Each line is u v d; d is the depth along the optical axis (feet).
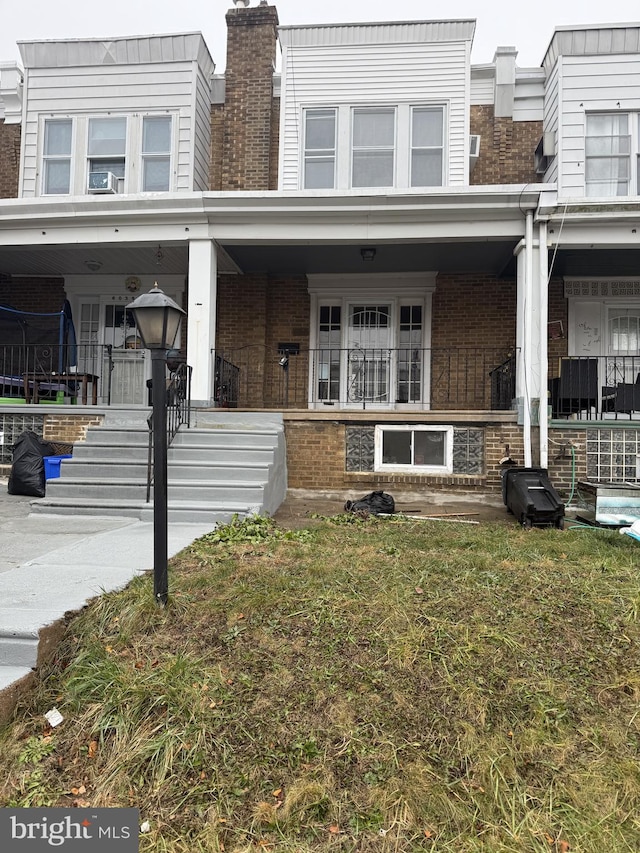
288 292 34.68
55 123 33.35
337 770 7.80
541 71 33.24
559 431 24.86
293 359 34.42
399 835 7.04
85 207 27.58
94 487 21.20
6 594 11.28
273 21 33.86
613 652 10.00
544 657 9.84
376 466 25.72
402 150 31.27
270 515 20.92
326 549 15.16
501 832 7.10
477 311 33.50
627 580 12.66
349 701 8.81
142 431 23.84
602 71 29.27
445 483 24.93
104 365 35.88
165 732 8.20
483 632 10.28
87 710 8.71
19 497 24.36
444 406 33.45
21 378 30.89
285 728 8.36
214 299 28.09
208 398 27.22
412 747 8.14
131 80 32.68
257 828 7.11
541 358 25.40
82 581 12.17
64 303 34.17
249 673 9.32
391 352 34.30
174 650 9.84
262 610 10.90
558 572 13.11
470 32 31.07
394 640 10.03
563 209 25.67
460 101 31.01
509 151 33.50
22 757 8.01
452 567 13.28
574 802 7.46
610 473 24.59
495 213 26.30
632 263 30.63
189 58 32.40
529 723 8.57
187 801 7.42
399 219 26.86
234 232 27.53
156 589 10.96
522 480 20.42
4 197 36.32
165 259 32.42
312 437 25.98
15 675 9.11
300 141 31.76
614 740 8.34
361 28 31.50
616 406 25.35
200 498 20.65
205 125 34.22
